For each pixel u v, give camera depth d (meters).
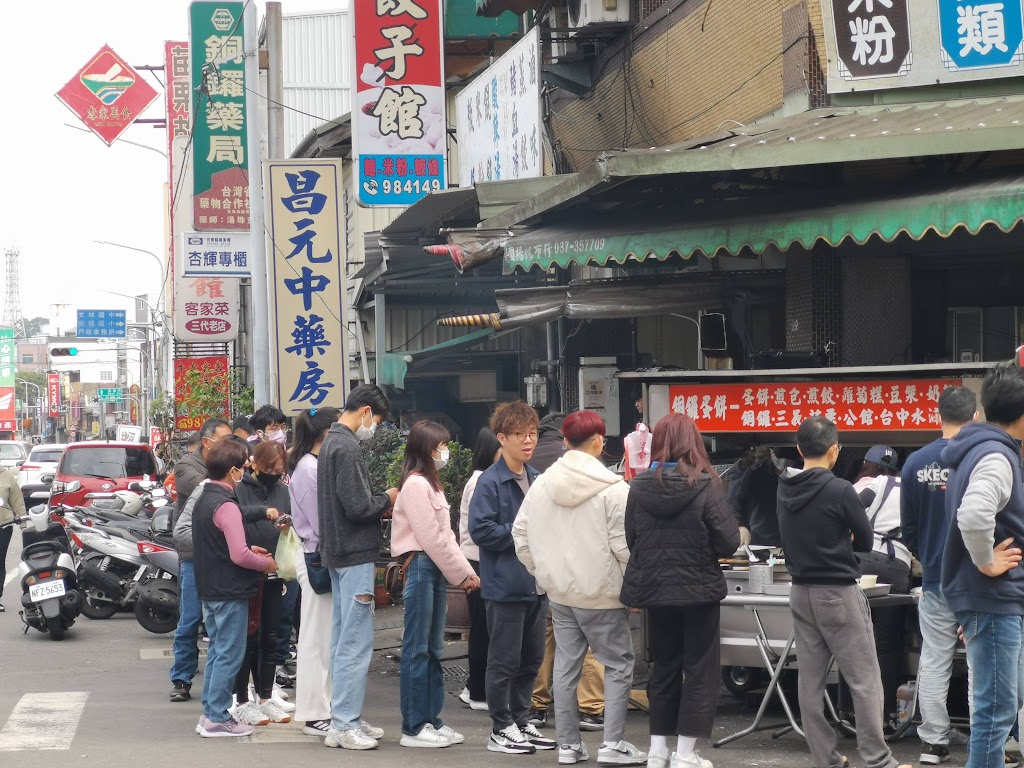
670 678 6.39
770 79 11.71
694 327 14.02
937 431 8.22
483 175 15.96
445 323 12.69
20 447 41.81
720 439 9.12
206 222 21.66
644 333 14.51
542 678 8.10
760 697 8.20
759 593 7.42
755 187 10.05
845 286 10.75
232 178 21.75
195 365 25.16
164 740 7.42
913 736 7.39
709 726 6.26
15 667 10.72
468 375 19.78
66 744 7.25
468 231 11.33
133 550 13.89
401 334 19.73
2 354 96.56
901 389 8.25
